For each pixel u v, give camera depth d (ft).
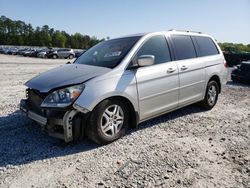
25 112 14.06
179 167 11.27
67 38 449.06
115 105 13.58
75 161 11.80
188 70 17.56
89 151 12.81
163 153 12.65
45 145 13.50
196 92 18.63
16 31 442.50
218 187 9.77
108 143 13.60
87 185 9.93
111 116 13.51
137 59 14.58
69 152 12.70
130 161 11.81
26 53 143.54
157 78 15.25
